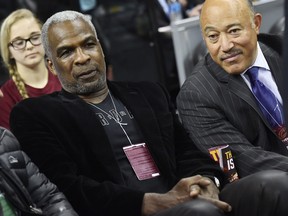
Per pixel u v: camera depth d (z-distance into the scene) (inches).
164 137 148.9
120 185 137.8
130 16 308.0
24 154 137.8
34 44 191.9
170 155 147.9
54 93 148.5
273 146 158.1
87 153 142.1
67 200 137.3
